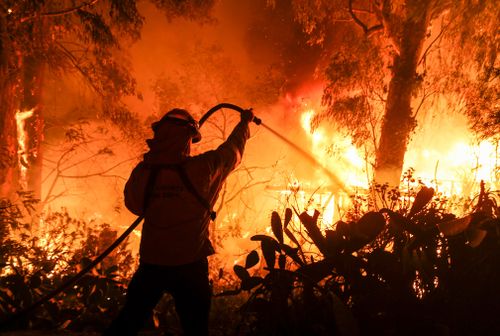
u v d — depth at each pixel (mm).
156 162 2941
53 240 7051
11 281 4723
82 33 13711
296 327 3473
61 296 4902
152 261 2861
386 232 3857
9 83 12000
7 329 4461
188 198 2877
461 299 3375
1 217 7379
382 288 3465
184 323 2973
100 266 5348
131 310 2906
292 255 3670
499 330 3297
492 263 3350
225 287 6145
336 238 3557
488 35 12109
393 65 12773
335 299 3188
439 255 3506
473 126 11453
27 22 12062
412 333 3322
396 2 12609
